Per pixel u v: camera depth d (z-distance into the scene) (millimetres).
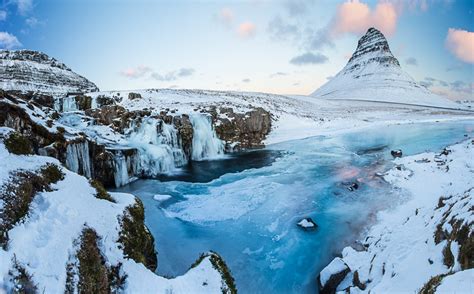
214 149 22594
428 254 5590
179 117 20422
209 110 25562
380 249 7094
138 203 6375
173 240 8859
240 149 24406
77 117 17906
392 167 16469
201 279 4918
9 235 3445
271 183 14586
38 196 4461
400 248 6559
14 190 4090
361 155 20828
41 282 3193
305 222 9789
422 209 8719
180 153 19188
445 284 3764
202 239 9000
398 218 9539
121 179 14203
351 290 5961
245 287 7070
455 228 5398
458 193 8195
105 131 17391
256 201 12016
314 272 7598
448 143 22922
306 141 27859
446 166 13641
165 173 17078
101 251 4363
